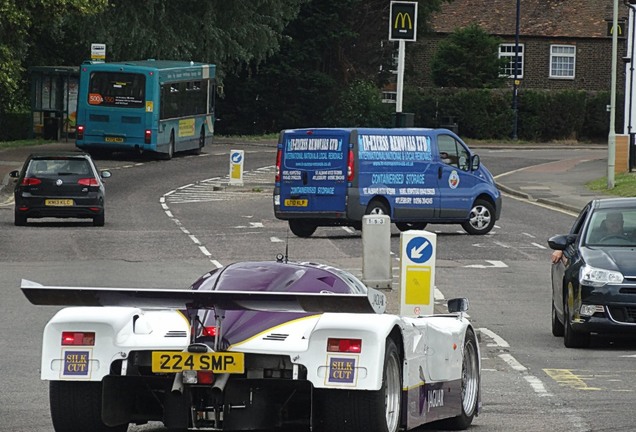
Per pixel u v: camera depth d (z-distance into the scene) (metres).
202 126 119.88
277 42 141.75
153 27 129.12
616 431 20.66
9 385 25.05
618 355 30.61
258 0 137.38
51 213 64.06
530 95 156.75
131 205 77.69
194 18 132.25
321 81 152.38
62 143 119.62
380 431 17.41
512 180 101.00
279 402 17.88
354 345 17.19
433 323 20.16
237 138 143.88
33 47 134.00
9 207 75.69
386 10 158.88
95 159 111.06
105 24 125.25
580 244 32.72
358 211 59.47
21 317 35.69
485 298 41.84
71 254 52.38
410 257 33.19
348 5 153.50
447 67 156.12
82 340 18.02
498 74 158.50
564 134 158.75
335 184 59.53
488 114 155.12
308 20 151.50
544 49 166.88
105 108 107.75
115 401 18.25
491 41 156.50
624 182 92.88
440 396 20.03
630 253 31.81
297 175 60.03
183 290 17.52
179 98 113.69
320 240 60.22
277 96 154.00
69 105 121.62
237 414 17.58
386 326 17.44
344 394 17.28
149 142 107.75
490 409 23.08
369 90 154.00
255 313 18.14
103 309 18.47
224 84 154.00
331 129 59.72
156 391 18.11
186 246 56.03
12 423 20.81
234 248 55.56
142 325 18.36
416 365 18.80
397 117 62.41
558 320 34.00
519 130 157.25
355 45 159.12
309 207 59.88
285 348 17.38
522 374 27.45
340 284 19.81
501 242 60.41
